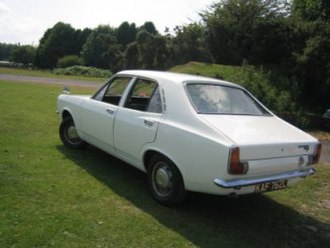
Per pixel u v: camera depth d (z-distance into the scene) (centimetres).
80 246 346
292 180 431
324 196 557
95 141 585
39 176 513
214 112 446
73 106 638
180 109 439
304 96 1775
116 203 450
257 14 2500
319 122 1419
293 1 2403
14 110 1070
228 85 516
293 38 2031
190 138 407
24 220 382
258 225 434
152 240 371
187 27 3656
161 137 441
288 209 495
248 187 391
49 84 2333
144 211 435
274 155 404
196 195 501
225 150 373
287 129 464
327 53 1650
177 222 415
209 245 373
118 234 376
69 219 395
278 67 1923
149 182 471
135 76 533
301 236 417
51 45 8450
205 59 3316
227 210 466
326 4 2045
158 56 3969
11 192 446
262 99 1411
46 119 959
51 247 339
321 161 795
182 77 490
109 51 6034
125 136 504
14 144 665
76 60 7056
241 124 430
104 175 545
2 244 335
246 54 2305
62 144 695
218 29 2512
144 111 482
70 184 496
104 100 579
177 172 429
